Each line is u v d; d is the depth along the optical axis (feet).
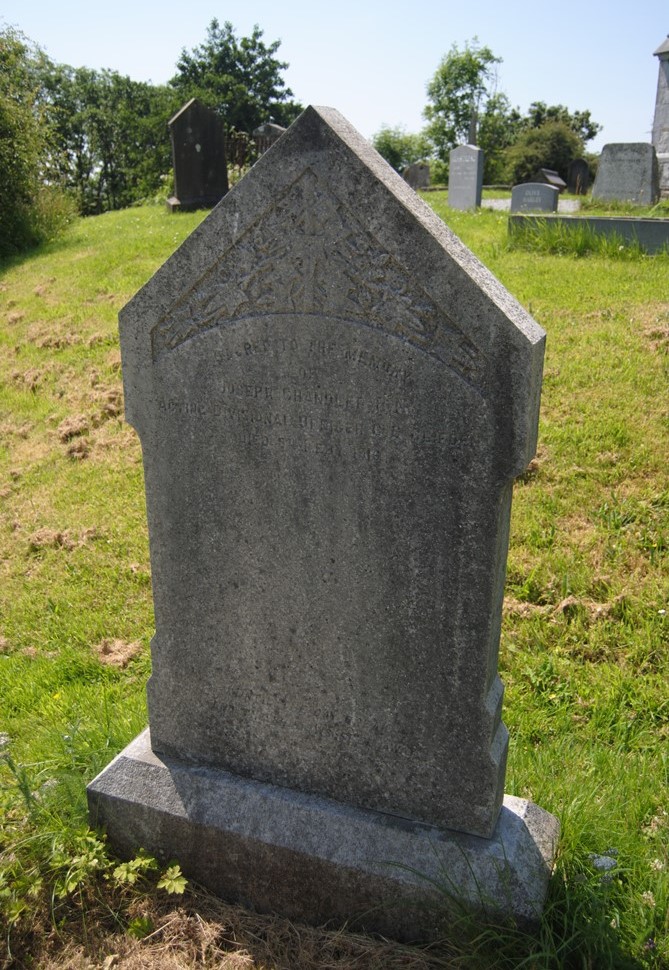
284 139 8.55
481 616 8.95
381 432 8.91
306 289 8.89
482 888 9.11
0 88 54.95
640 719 13.29
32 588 19.42
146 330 9.81
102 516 21.59
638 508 17.53
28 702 15.56
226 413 9.68
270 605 10.06
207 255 9.27
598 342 23.84
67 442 25.49
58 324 33.12
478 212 50.44
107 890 10.50
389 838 9.64
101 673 16.17
